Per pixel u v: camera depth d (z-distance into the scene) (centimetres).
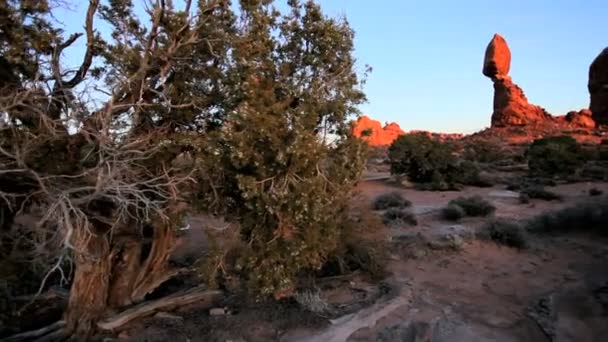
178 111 774
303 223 745
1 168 646
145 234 991
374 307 901
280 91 802
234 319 860
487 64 9500
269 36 802
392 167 2938
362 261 1097
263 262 748
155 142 741
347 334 787
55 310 929
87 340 796
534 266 1152
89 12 701
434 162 2709
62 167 708
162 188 778
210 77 776
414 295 964
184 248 1355
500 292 985
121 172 704
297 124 699
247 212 773
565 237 1389
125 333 820
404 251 1247
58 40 668
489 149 4888
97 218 761
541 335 785
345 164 815
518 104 8850
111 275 884
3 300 838
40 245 693
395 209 1712
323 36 813
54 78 674
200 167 721
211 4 700
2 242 760
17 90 632
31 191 727
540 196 2069
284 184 716
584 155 3597
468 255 1233
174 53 705
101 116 662
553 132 7569
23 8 625
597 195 2044
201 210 782
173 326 841
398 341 752
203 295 938
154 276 935
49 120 655
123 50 695
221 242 856
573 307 889
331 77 827
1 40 634
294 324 829
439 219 1656
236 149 680
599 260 1159
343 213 1019
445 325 808
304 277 1014
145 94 742
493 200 2077
